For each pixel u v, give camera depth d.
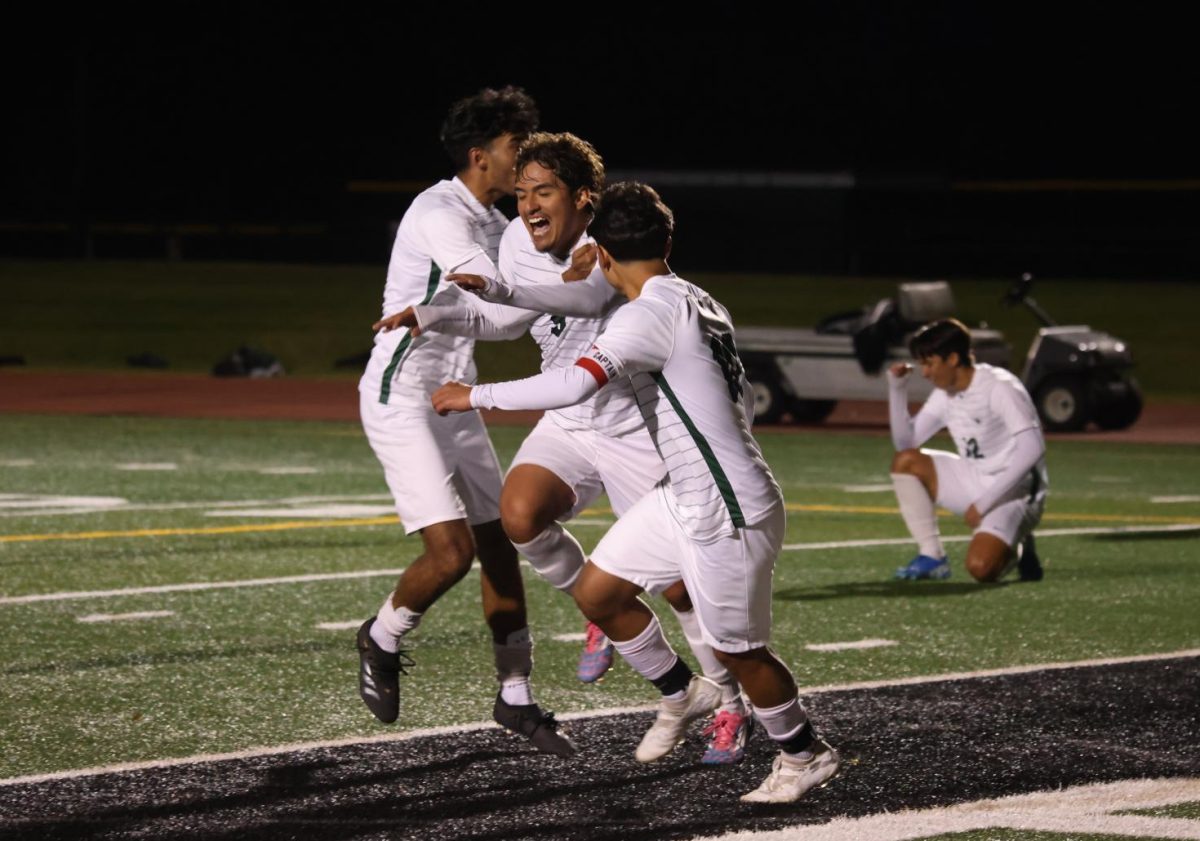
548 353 13.67
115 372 62.84
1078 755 12.92
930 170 100.50
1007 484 20.97
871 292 77.31
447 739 13.52
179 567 22.19
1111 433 45.88
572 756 12.92
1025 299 46.72
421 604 13.33
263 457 36.53
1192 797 11.73
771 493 11.09
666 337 10.86
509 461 35.59
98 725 13.90
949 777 12.28
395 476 13.40
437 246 13.27
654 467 13.46
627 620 12.05
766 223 97.56
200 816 11.24
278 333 70.56
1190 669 16.22
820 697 14.95
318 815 11.29
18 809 11.38
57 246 109.56
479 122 13.59
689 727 13.63
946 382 21.48
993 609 19.61
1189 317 70.25
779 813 11.34
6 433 41.44
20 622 18.41
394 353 13.42
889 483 33.22
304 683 15.55
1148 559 23.62
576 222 13.05
